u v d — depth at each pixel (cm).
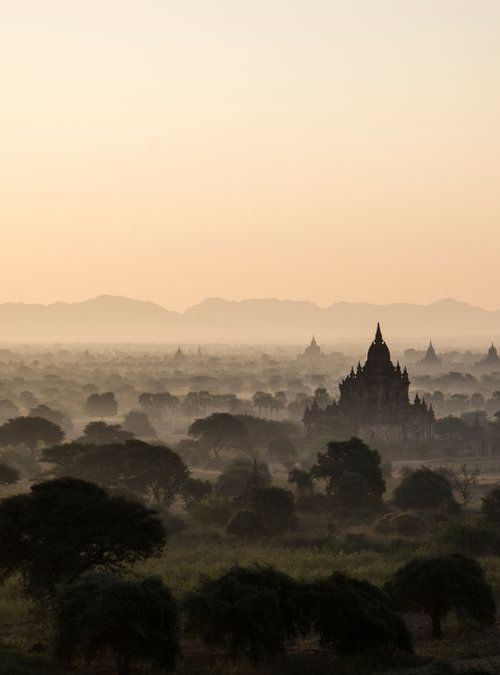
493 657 14125
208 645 13912
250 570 14850
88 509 16275
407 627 15288
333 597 14062
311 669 13300
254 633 13562
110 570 16450
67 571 15975
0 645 14088
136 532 16438
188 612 13912
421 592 15462
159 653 12788
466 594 15438
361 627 13812
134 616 12631
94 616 12656
